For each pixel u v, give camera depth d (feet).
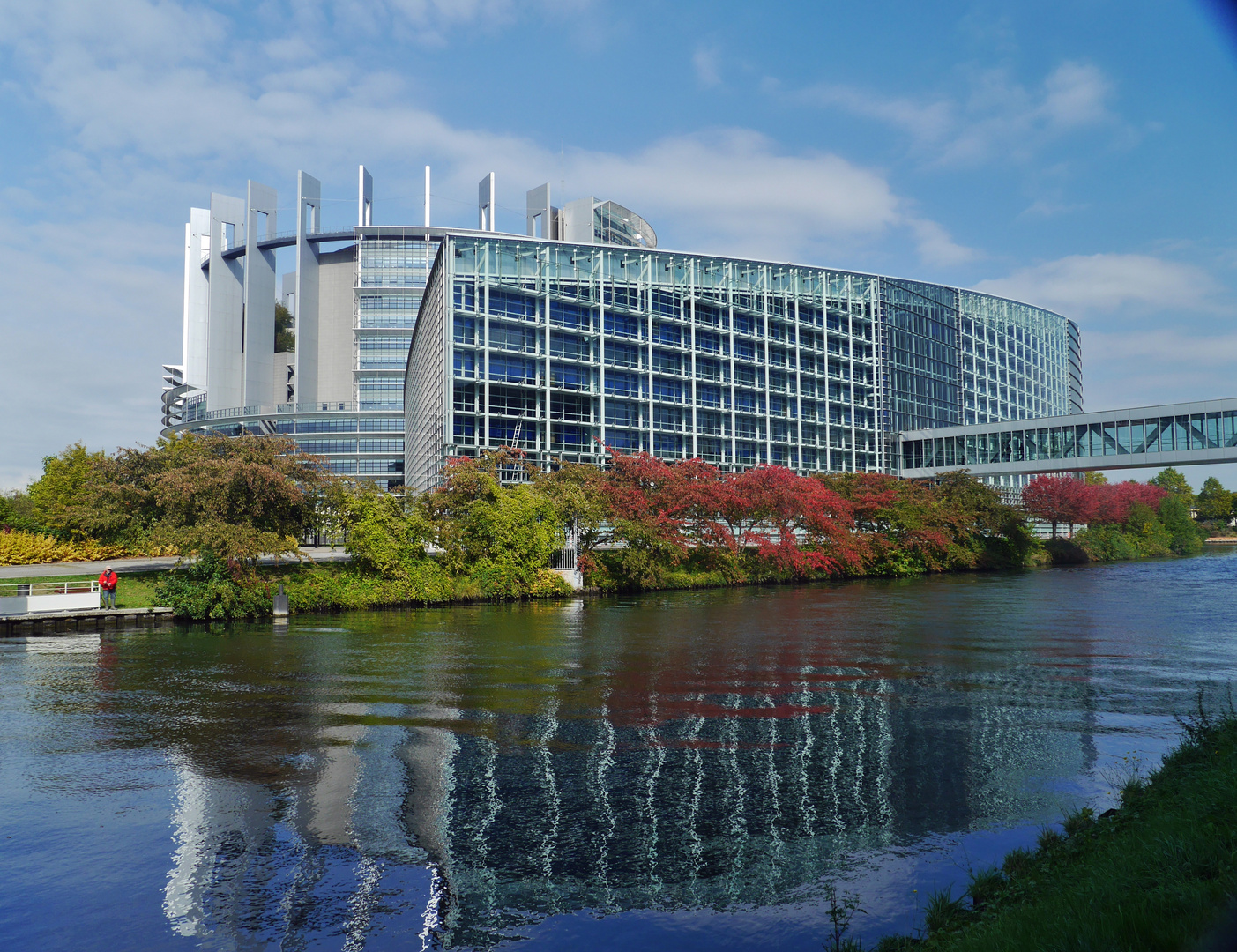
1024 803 41.37
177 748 52.42
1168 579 211.82
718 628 113.60
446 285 252.01
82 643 102.27
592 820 39.60
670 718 59.41
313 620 127.54
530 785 44.80
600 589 179.01
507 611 140.15
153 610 126.82
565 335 277.23
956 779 45.19
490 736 54.70
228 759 49.98
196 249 534.78
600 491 183.83
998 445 332.39
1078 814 38.11
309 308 460.14
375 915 30.50
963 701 65.05
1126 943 18.62
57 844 37.40
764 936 28.27
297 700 66.49
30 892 32.65
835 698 66.08
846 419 357.82
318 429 427.33
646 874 33.60
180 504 132.26
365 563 151.43
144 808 41.75
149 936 29.09
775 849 35.99
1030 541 279.28
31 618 117.19
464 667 81.25
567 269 277.23
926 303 390.42
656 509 188.55
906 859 34.68
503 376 262.26
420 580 151.64
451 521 161.89
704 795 42.93
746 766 47.78
